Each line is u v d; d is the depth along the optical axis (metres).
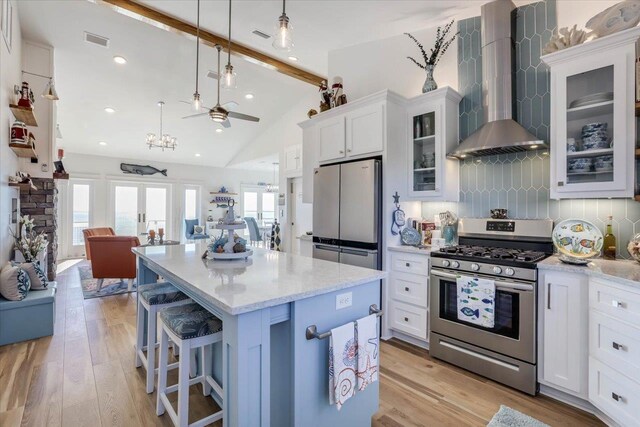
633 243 1.97
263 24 3.50
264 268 1.86
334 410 1.52
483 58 2.77
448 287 2.52
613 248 2.20
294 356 1.35
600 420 1.84
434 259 2.60
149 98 5.80
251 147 8.08
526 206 2.67
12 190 3.46
